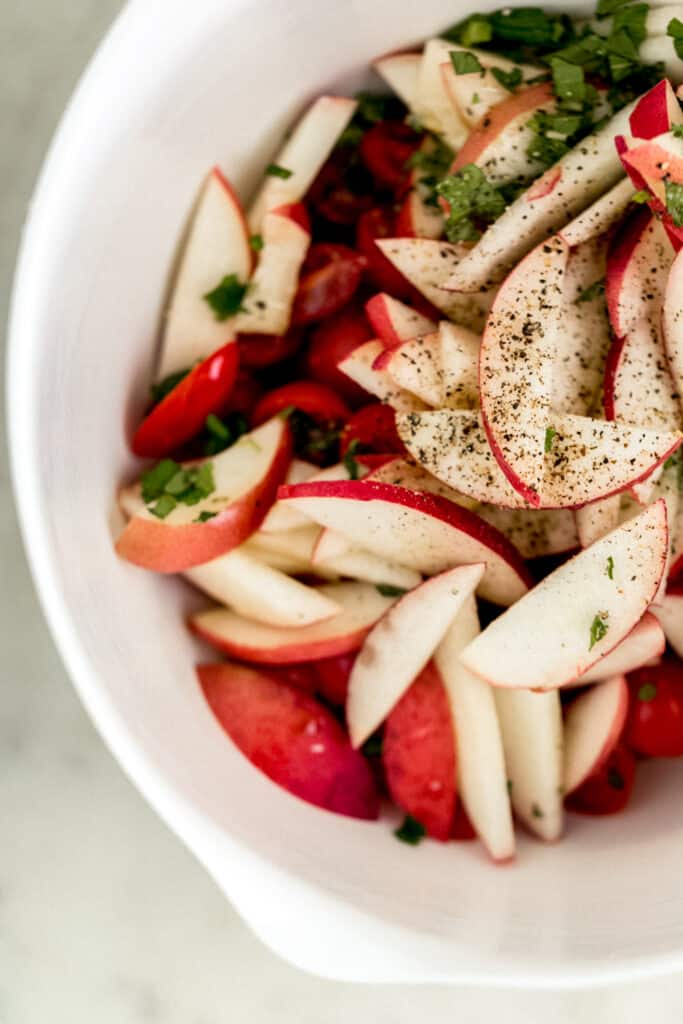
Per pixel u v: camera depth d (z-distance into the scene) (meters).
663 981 0.53
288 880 0.44
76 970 0.54
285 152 0.47
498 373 0.45
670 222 0.44
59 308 0.44
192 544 0.46
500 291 0.45
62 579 0.44
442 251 0.47
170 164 0.46
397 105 0.48
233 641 0.48
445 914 0.45
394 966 0.44
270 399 0.48
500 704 0.48
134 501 0.47
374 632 0.47
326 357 0.48
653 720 0.48
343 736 0.48
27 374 0.43
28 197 0.53
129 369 0.47
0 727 0.54
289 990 0.53
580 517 0.46
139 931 0.54
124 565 0.47
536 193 0.45
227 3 0.43
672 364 0.45
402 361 0.46
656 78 0.45
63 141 0.43
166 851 0.53
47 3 0.53
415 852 0.47
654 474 0.45
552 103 0.45
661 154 0.43
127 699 0.44
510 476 0.44
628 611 0.45
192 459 0.49
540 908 0.46
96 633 0.44
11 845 0.54
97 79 0.43
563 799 0.49
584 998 0.53
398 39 0.46
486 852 0.48
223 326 0.48
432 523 0.45
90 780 0.54
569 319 0.45
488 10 0.45
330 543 0.47
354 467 0.47
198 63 0.44
